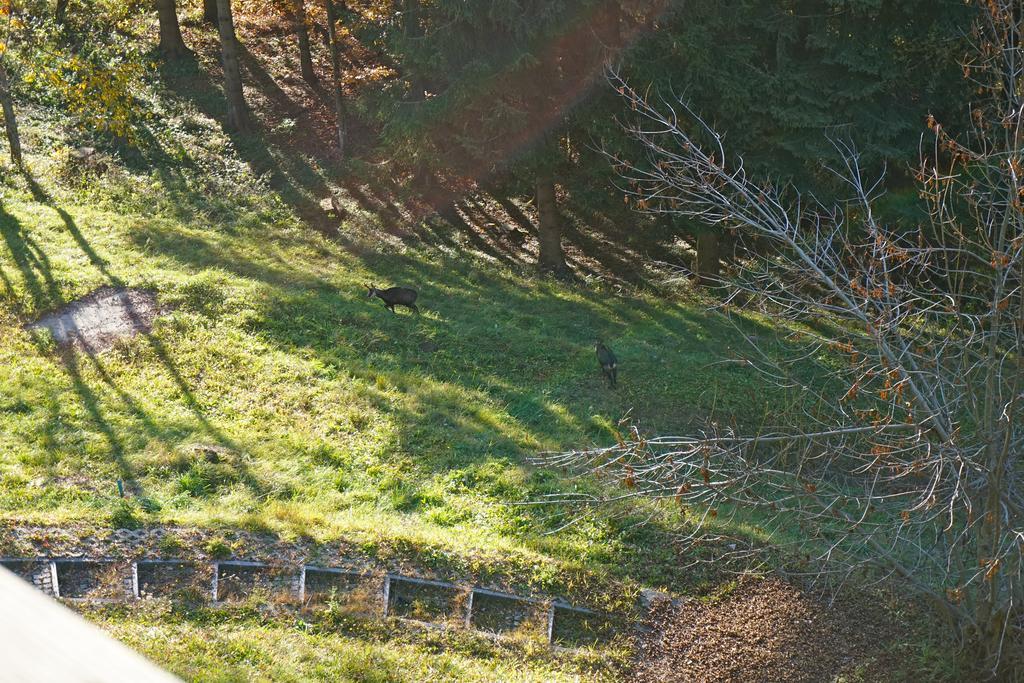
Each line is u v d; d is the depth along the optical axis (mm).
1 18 28781
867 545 12305
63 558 12039
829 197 23875
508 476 16109
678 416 19375
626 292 27453
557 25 24078
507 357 21312
